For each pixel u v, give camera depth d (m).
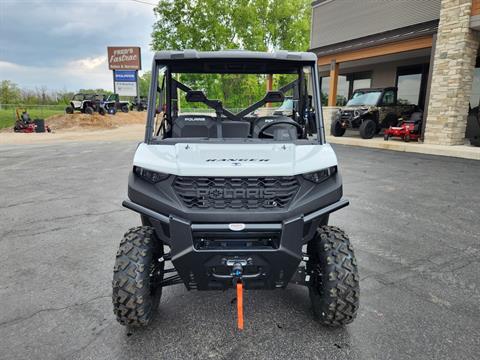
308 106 3.37
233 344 2.67
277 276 2.62
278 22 34.72
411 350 2.58
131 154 13.48
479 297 3.29
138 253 2.67
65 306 3.17
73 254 4.27
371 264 3.96
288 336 2.76
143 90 52.00
